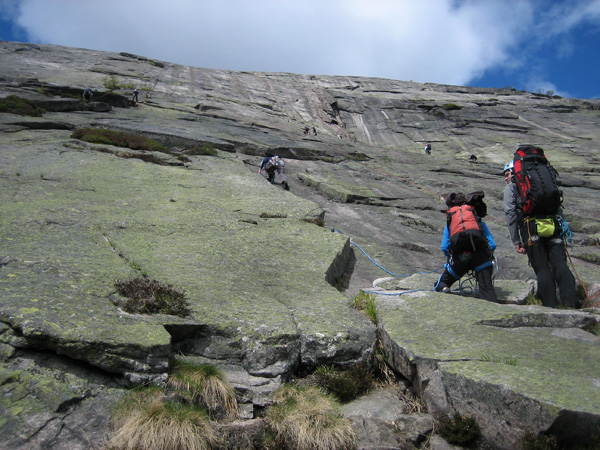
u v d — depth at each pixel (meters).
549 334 4.79
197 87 50.81
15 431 3.16
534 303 6.54
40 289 4.63
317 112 53.12
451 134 51.44
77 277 5.12
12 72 38.88
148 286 4.98
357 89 70.25
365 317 5.36
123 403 3.51
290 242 8.20
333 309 5.39
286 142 25.03
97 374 3.78
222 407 3.81
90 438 3.26
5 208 7.99
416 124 53.84
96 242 6.80
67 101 23.80
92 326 4.01
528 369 3.81
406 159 28.45
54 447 3.13
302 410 3.70
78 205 8.82
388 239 11.57
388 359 4.68
